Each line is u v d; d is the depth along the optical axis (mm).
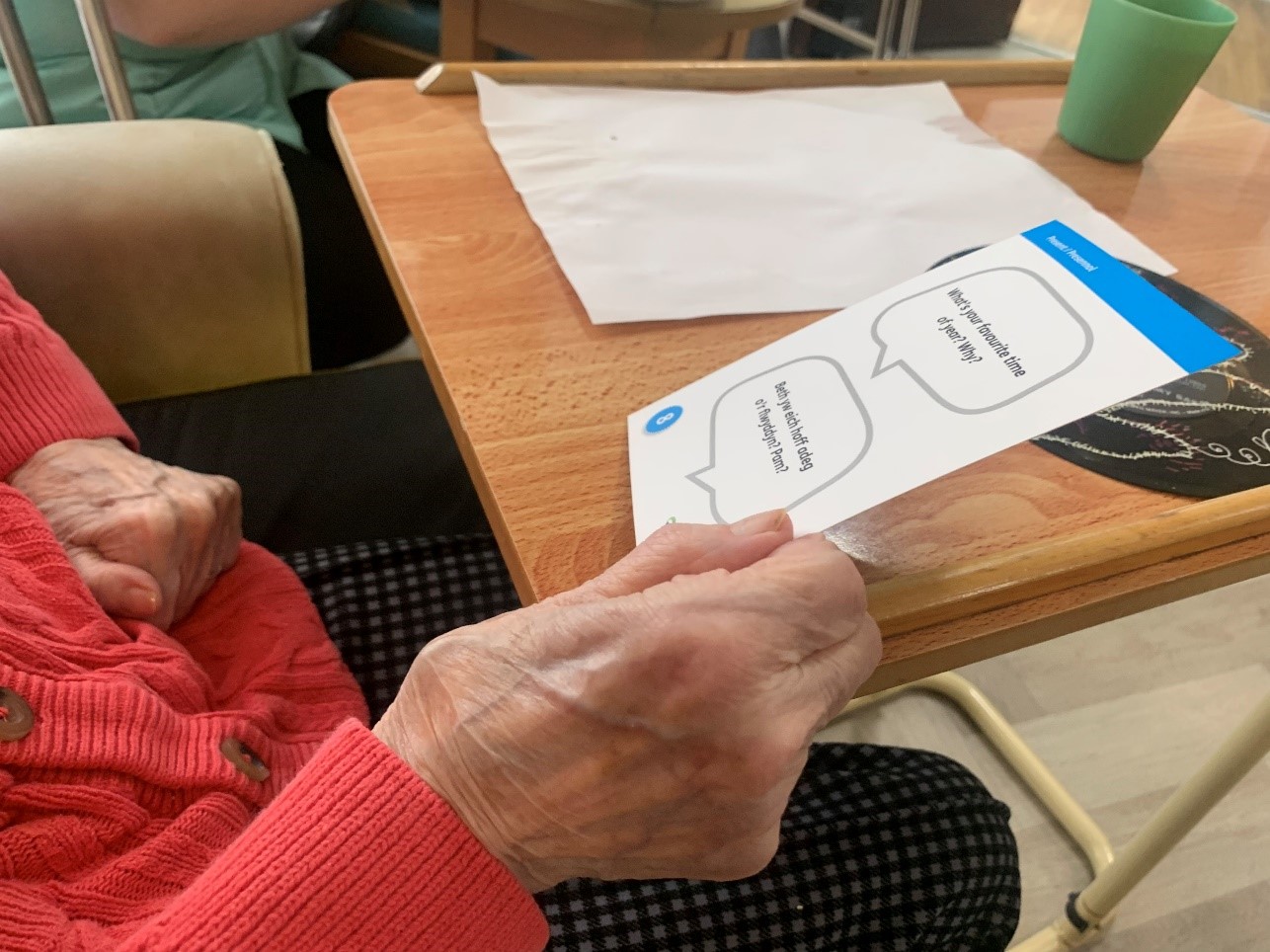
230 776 477
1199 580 398
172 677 508
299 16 1132
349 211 1175
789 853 550
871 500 357
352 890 325
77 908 399
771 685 295
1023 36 2516
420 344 508
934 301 421
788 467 383
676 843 331
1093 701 1206
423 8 1706
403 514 788
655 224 590
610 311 516
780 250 577
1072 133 708
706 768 301
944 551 388
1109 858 1010
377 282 1168
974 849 561
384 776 338
